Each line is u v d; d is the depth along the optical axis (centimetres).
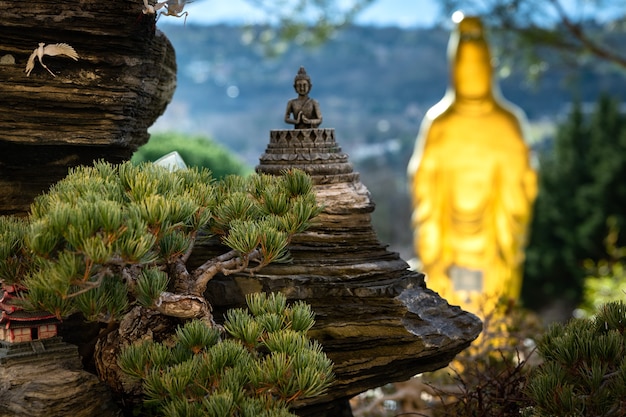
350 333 453
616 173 1684
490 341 683
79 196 370
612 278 1189
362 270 465
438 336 462
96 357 432
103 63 461
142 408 425
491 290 1058
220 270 417
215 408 346
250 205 414
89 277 346
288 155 490
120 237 341
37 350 412
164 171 402
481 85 1066
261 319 391
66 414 390
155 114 588
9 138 452
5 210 484
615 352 382
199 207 397
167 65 569
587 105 2416
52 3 436
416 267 1138
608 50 1498
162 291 386
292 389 364
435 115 1094
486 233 1069
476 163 1062
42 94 451
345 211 480
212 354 371
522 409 448
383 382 470
